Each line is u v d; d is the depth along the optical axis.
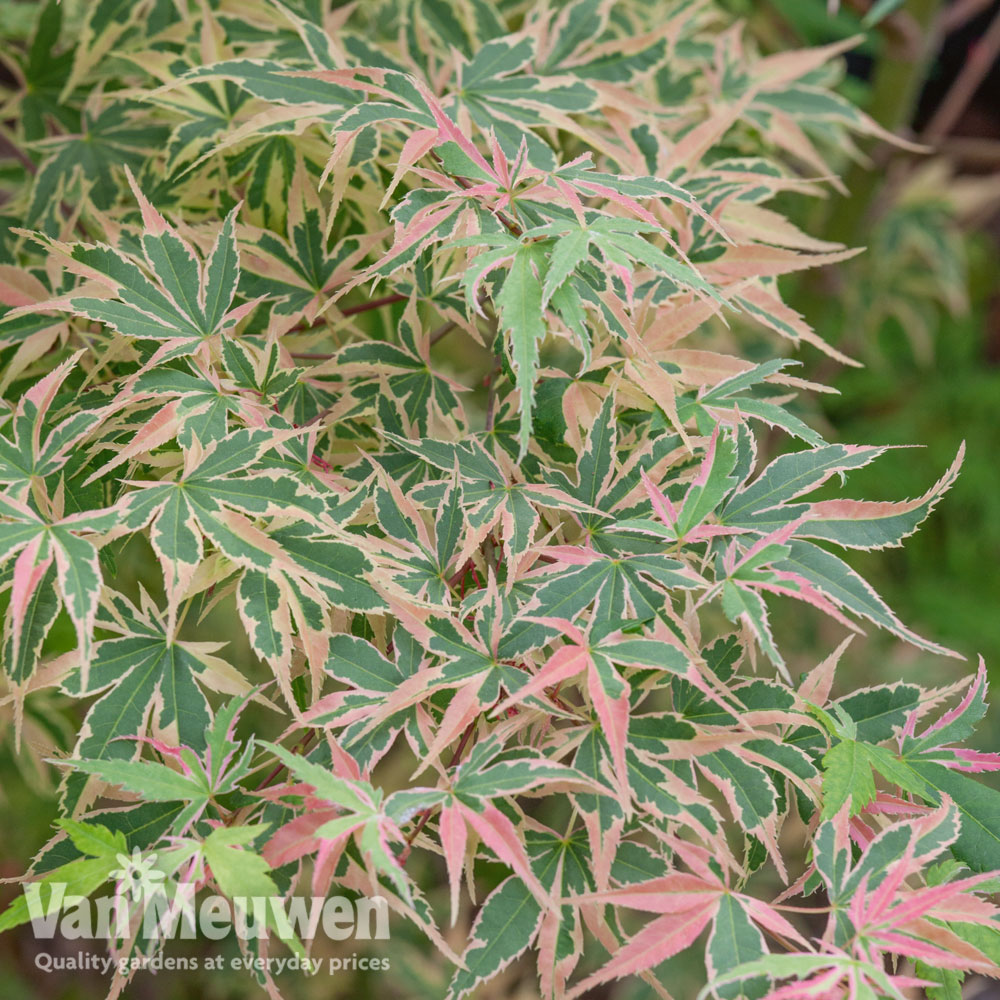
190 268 0.69
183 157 0.75
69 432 0.66
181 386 0.67
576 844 0.66
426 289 0.73
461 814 0.63
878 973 0.62
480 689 0.65
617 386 0.70
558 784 0.65
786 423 0.69
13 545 0.64
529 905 0.65
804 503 0.67
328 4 0.80
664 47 0.79
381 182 0.75
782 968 0.61
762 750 0.67
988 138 2.31
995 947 0.64
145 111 0.80
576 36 0.79
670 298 0.73
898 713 0.68
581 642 0.65
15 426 0.66
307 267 0.73
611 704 0.64
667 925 0.63
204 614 0.69
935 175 1.47
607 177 0.68
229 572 0.67
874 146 1.13
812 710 0.67
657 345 0.71
